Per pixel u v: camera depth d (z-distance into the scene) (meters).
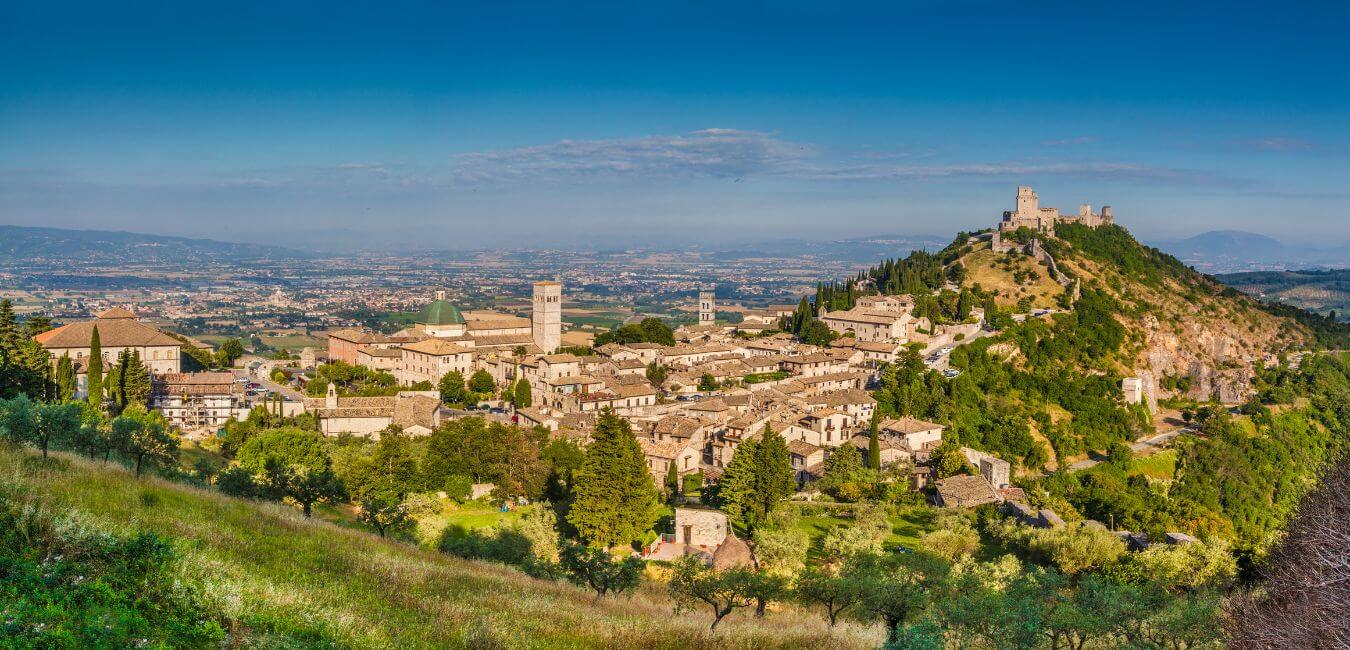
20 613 27.36
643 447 156.38
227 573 36.69
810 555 107.88
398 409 173.75
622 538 107.94
